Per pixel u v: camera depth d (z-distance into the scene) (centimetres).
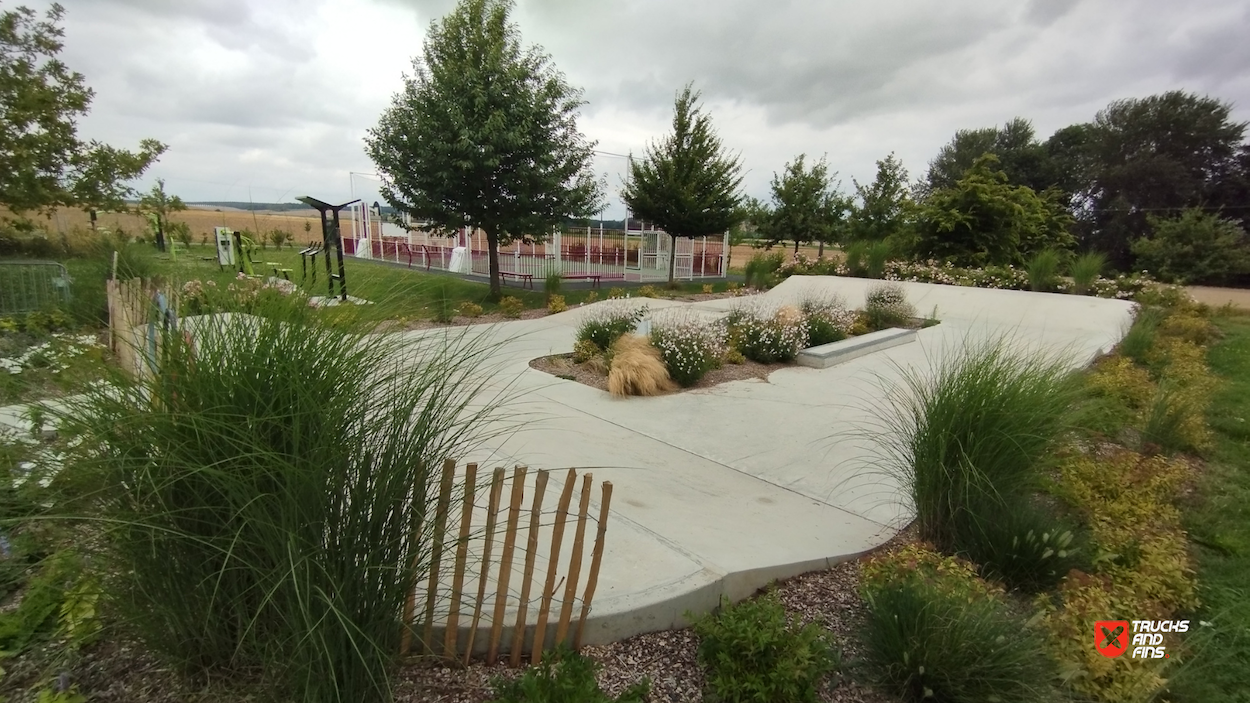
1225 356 909
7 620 214
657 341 702
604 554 285
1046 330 1100
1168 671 235
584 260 2380
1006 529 291
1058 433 333
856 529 344
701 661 228
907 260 1766
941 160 4956
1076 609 239
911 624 226
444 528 201
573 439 472
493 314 1121
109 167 1375
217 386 168
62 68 1334
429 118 1168
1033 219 1842
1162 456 440
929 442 319
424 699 201
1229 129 3806
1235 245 2848
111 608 192
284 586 167
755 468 436
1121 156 4131
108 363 189
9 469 185
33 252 1255
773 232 2516
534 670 206
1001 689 211
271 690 179
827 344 874
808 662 213
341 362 183
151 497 171
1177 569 282
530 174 1217
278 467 162
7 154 1227
